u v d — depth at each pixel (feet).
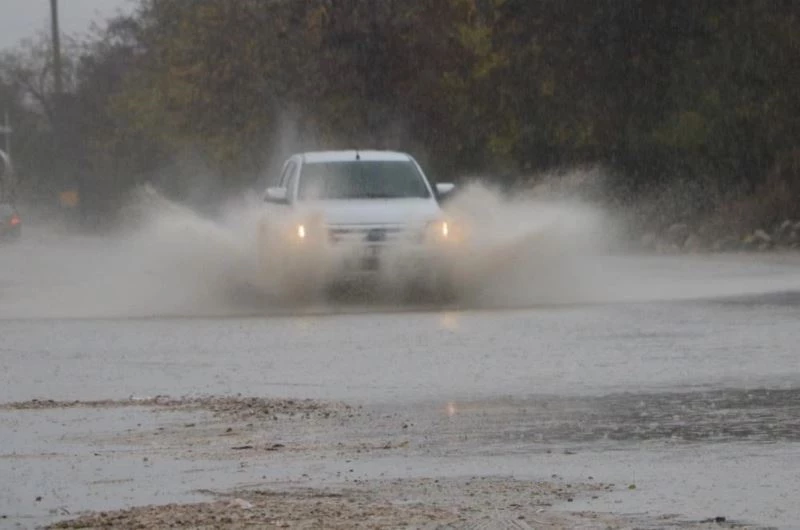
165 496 49.75
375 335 99.66
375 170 129.29
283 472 53.78
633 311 111.55
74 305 128.77
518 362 84.69
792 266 158.40
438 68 243.60
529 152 237.25
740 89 218.79
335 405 69.87
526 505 47.09
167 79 282.77
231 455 57.57
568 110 231.71
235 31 254.68
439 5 245.04
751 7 218.79
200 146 268.62
